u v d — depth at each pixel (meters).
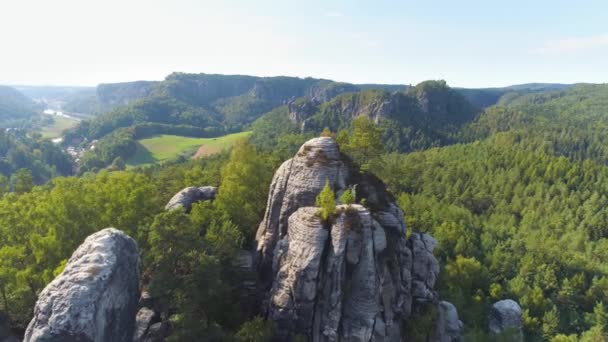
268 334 45.47
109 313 36.75
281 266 49.97
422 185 169.00
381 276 49.12
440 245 108.94
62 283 35.09
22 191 94.44
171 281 42.78
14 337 46.88
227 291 50.25
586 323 93.00
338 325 45.50
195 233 46.00
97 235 40.91
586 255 125.88
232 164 78.88
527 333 83.69
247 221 65.31
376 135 66.88
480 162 190.50
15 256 49.41
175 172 106.25
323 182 53.75
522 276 105.50
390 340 49.34
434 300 59.62
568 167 176.00
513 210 154.12
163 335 44.41
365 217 48.25
